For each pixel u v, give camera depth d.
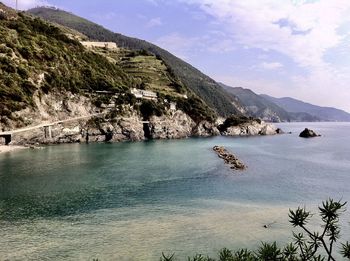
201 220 44.28
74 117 147.38
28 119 128.75
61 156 99.94
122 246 36.09
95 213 46.91
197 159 97.75
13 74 131.00
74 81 154.62
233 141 163.62
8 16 171.25
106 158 97.12
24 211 47.44
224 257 13.03
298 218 11.52
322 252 34.84
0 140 120.25
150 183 65.38
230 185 64.62
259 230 40.84
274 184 66.38
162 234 39.38
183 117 189.75
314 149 134.00
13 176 70.12
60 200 53.03
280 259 12.08
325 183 68.50
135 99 172.25
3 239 37.78
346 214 46.38
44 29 175.38
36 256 33.72
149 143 146.50
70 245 36.28
